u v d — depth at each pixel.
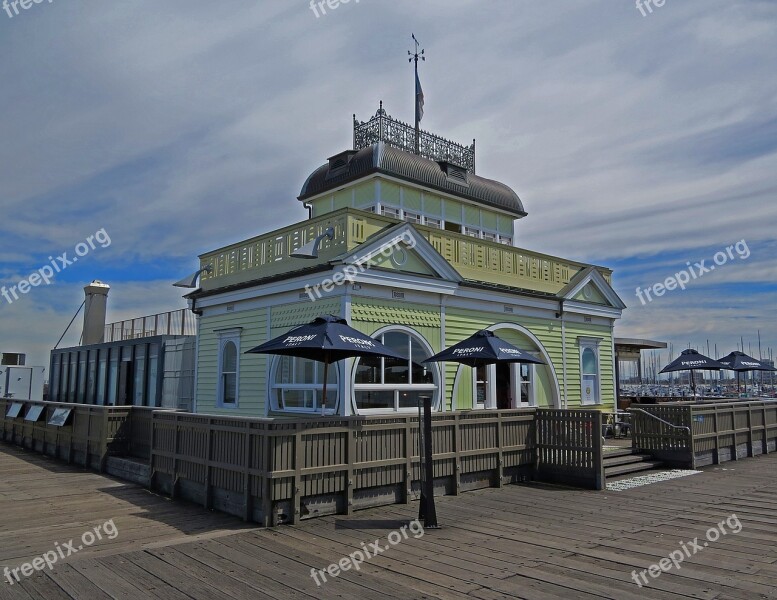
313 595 5.12
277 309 13.59
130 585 5.37
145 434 11.60
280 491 7.47
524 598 5.07
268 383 13.49
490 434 10.31
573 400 17.08
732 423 14.32
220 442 8.34
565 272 17.53
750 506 8.81
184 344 17.73
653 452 13.19
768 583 5.42
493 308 15.00
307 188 18.77
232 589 5.27
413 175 17.33
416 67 20.33
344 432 8.16
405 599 5.04
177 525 7.52
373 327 12.25
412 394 12.95
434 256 13.34
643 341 22.03
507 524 7.67
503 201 19.75
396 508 8.48
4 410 17.55
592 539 6.94
